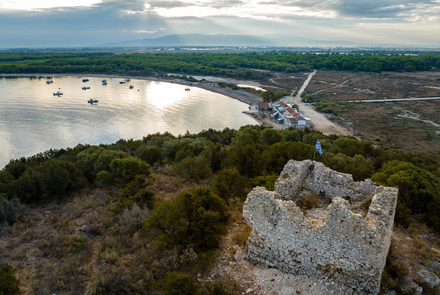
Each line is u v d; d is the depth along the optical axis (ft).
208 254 78.89
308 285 67.26
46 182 126.93
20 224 104.06
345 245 64.80
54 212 116.67
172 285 65.05
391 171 145.28
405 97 615.57
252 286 68.54
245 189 117.70
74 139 377.50
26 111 495.82
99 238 93.91
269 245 73.87
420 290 65.36
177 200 93.91
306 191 101.04
